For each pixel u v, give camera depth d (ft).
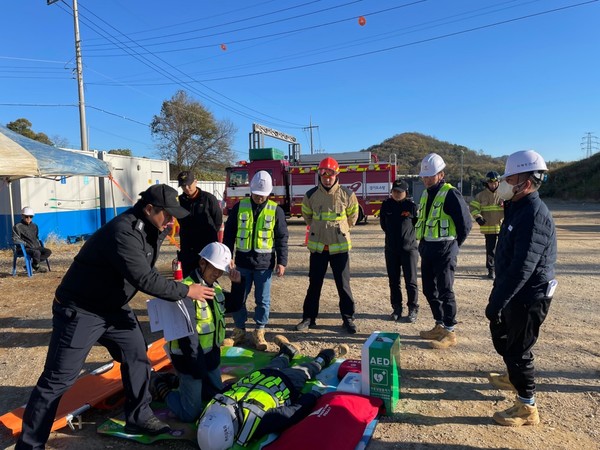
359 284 26.94
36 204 46.91
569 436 10.43
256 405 10.12
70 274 9.77
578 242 42.98
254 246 16.24
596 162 138.00
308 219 18.29
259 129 72.59
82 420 11.70
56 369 9.47
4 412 12.30
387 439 10.44
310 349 16.39
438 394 12.71
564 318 19.13
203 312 11.48
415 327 18.53
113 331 10.25
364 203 59.16
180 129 154.20
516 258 9.84
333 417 10.43
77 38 72.59
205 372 11.39
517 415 11.00
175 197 9.99
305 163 64.03
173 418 11.46
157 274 9.77
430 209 16.30
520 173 9.97
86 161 31.73
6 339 18.29
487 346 16.21
